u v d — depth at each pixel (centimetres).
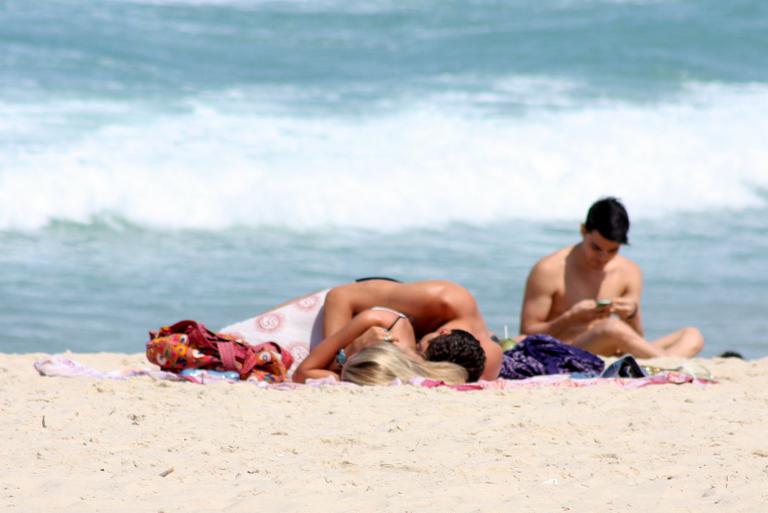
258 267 4644
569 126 7125
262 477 1669
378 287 2619
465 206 5947
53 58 7681
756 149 6856
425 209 5853
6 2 9081
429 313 2569
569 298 3119
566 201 6184
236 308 3975
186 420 2006
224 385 2273
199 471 1698
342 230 5453
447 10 10888
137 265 4600
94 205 5331
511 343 2827
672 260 4928
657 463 1730
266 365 2466
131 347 3519
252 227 5434
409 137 6656
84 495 1572
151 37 8788
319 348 2477
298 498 1553
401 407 2105
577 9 11019
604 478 1650
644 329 3841
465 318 2566
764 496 1537
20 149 5706
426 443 1853
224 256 4841
